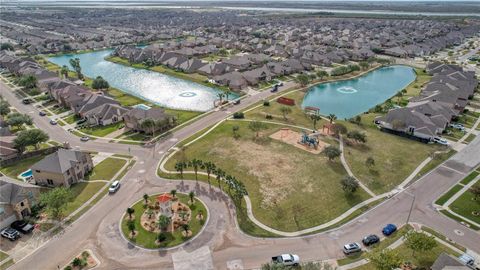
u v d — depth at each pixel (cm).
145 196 7381
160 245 6153
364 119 12275
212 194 7712
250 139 10512
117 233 6481
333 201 7469
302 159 9238
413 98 13662
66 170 7950
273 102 13988
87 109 12544
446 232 6419
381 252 5359
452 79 15050
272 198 7556
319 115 12694
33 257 5922
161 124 11288
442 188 7881
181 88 16625
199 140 10575
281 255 5769
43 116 12900
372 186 8012
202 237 6366
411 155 9481
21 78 16312
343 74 18538
